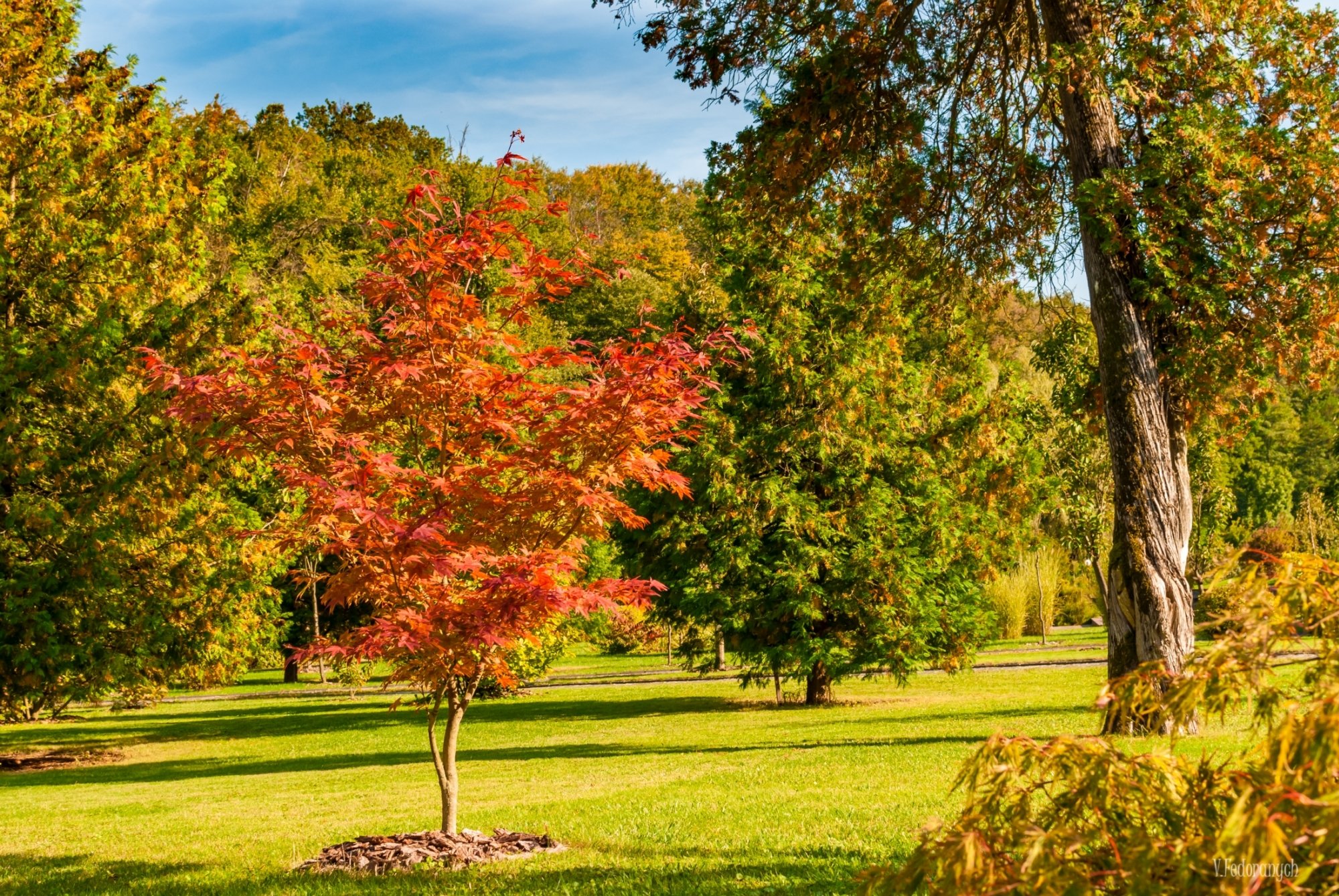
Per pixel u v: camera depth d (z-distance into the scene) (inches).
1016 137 584.7
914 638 904.9
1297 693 95.1
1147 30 494.0
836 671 906.7
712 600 903.1
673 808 401.7
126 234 721.0
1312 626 95.3
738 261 943.0
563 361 305.6
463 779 564.7
